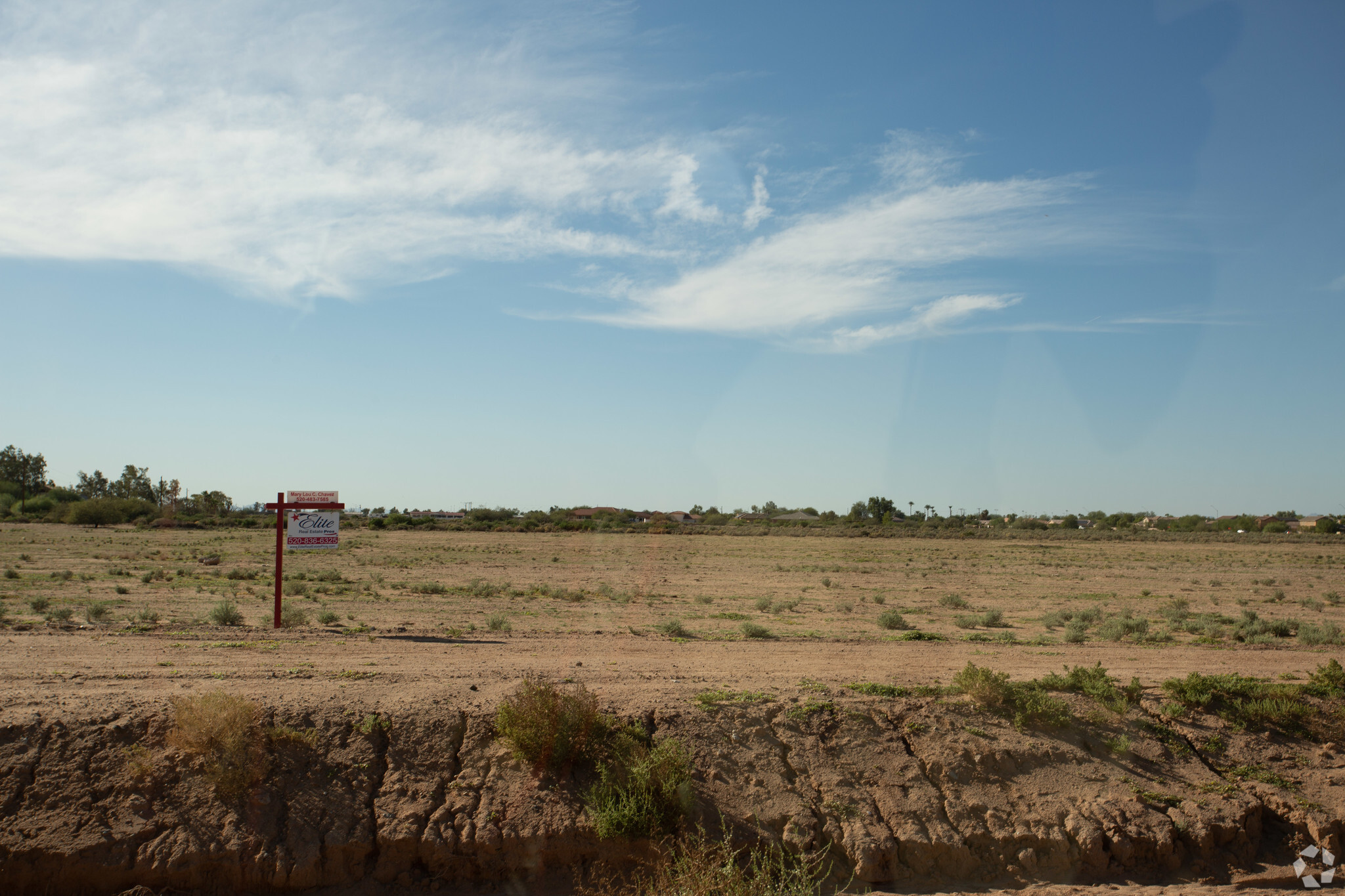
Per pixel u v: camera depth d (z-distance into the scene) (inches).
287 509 863.7
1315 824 481.7
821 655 741.3
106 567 1665.8
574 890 405.7
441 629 872.3
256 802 412.5
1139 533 4751.5
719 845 413.7
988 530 4761.3
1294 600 1578.5
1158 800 486.9
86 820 394.0
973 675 557.6
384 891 399.5
